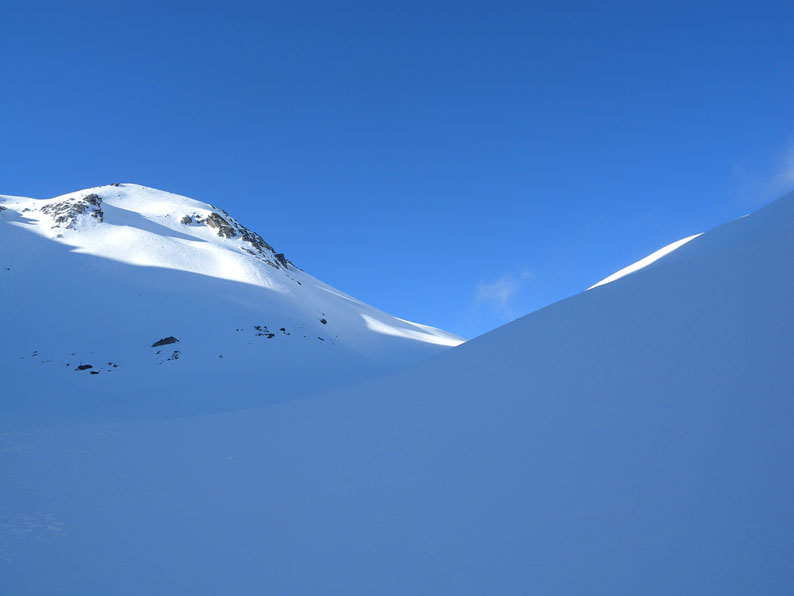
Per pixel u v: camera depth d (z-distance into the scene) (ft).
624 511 24.13
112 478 47.21
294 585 25.45
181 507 39.06
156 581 27.43
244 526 34.14
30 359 148.56
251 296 226.99
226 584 26.48
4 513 37.91
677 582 18.45
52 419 82.94
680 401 32.50
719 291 45.96
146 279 218.38
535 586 20.77
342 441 50.90
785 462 22.93
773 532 19.25
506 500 29.17
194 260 249.96
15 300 186.39
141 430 68.80
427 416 50.55
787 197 105.50
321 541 30.04
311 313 244.42
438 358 76.07
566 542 23.27
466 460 36.99
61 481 46.11
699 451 26.53
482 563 23.67
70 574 28.50
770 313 37.47
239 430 64.34
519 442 36.78
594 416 35.99
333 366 178.19
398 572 24.76
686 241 148.66
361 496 35.88
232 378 149.28
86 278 209.97
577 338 53.42
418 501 32.65
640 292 57.26
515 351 59.57
